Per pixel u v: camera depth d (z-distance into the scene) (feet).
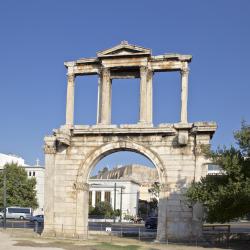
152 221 235.61
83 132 167.43
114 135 166.20
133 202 495.00
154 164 161.99
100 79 171.73
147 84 166.40
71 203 167.12
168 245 145.89
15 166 383.86
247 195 127.03
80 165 168.04
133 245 141.38
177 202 158.71
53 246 133.69
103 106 166.81
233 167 133.59
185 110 162.20
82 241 151.33
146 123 162.91
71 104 171.32
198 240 154.92
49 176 168.66
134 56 165.99
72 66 173.58
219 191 133.28
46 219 167.12
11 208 326.44
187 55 164.35
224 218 142.20
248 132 136.36
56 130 168.25
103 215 408.87
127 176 597.93
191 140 160.66
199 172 156.25
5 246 129.29
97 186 487.20
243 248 139.44
